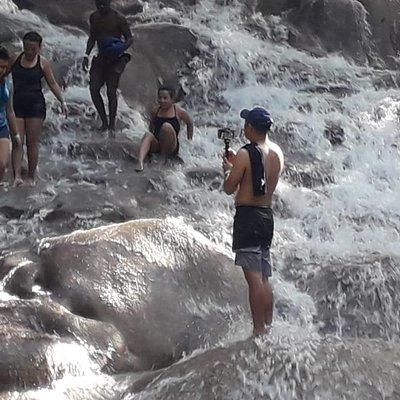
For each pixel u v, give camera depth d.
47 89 18.95
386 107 20.77
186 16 25.39
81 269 11.32
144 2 25.66
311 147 18.80
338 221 15.05
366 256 13.14
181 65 21.88
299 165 17.28
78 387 9.55
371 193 16.55
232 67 22.34
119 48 17.12
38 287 11.21
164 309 11.12
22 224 13.46
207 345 10.84
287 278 12.63
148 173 15.80
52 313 10.45
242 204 10.59
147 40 22.12
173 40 22.33
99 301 10.98
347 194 16.28
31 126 15.01
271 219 10.68
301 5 25.91
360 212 15.56
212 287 11.58
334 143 19.00
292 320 11.85
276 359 9.39
